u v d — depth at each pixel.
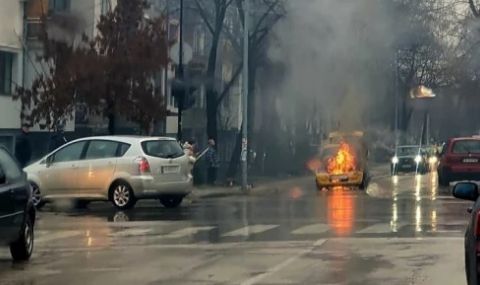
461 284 11.79
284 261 13.98
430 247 15.45
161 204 25.61
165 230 18.72
